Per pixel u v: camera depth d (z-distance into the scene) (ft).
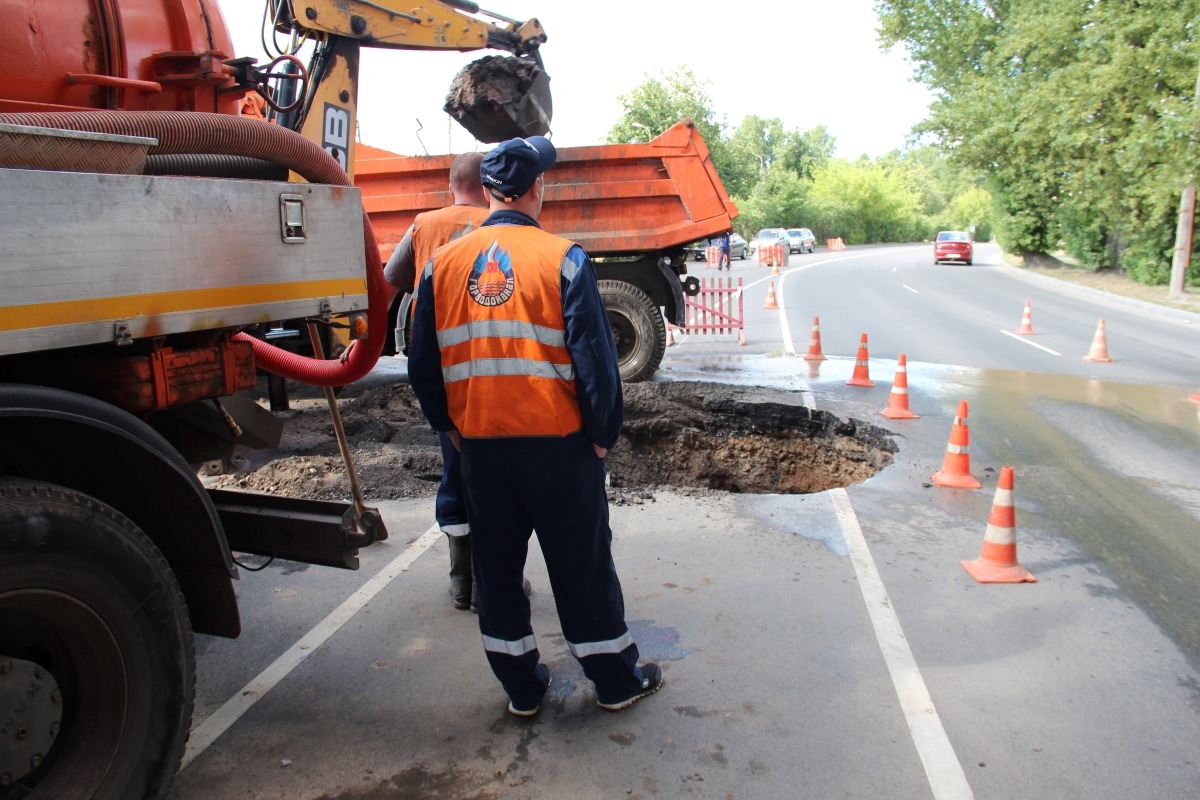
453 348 9.43
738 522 17.52
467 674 11.45
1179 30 69.46
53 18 8.71
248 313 8.52
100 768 7.55
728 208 32.60
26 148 6.55
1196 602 13.89
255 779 9.22
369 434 23.56
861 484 20.44
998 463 22.30
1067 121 79.10
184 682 8.27
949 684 11.25
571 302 9.01
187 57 9.91
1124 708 10.75
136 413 8.23
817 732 10.14
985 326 53.52
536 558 15.61
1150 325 55.01
